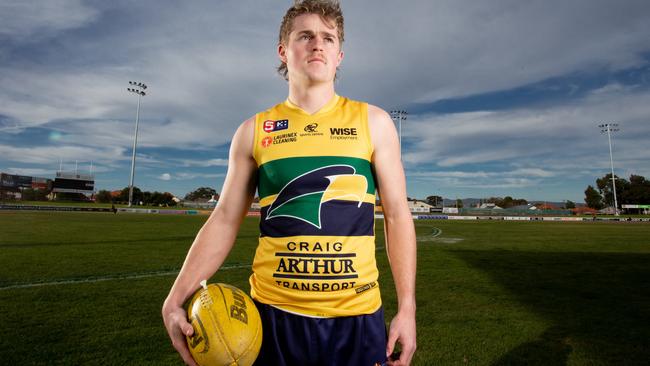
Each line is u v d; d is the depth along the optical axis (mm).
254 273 1328
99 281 6473
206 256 1312
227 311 1094
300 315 1145
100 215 32469
